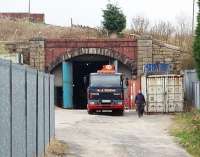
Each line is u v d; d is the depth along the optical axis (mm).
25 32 70562
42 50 52250
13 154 12125
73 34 66125
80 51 52219
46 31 70375
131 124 33750
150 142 24766
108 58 53875
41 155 17906
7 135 11391
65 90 52438
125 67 53406
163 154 21141
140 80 46500
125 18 63500
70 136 26078
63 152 20438
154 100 42094
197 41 35000
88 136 26391
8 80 11461
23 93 13625
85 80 44500
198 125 28156
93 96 41344
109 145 23297
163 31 64312
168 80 42062
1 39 63875
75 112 43906
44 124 19156
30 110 14977
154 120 36781
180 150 22328
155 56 52000
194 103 41875
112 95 41312
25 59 52281
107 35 63156
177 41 59156
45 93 19656
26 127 14156
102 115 40938
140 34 61812
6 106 11250
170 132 28891
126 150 21969
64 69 52469
